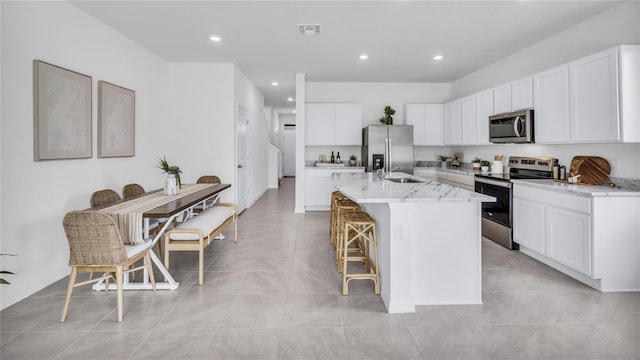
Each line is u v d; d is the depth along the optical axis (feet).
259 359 6.25
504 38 13.78
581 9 10.98
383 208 8.71
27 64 9.06
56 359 6.23
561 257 10.38
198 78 18.06
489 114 15.90
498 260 11.84
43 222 9.63
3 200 8.42
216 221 11.30
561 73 11.23
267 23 12.32
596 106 9.88
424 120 21.43
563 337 6.93
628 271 9.25
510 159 15.51
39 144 9.29
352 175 14.61
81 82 11.03
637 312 8.00
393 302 8.11
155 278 10.25
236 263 11.69
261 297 8.96
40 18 9.47
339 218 11.04
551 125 11.73
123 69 13.71
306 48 15.23
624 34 10.48
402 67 18.49
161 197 11.12
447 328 7.34
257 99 25.68
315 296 9.02
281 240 14.67
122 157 13.67
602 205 9.14
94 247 7.59
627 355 6.28
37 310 8.20
